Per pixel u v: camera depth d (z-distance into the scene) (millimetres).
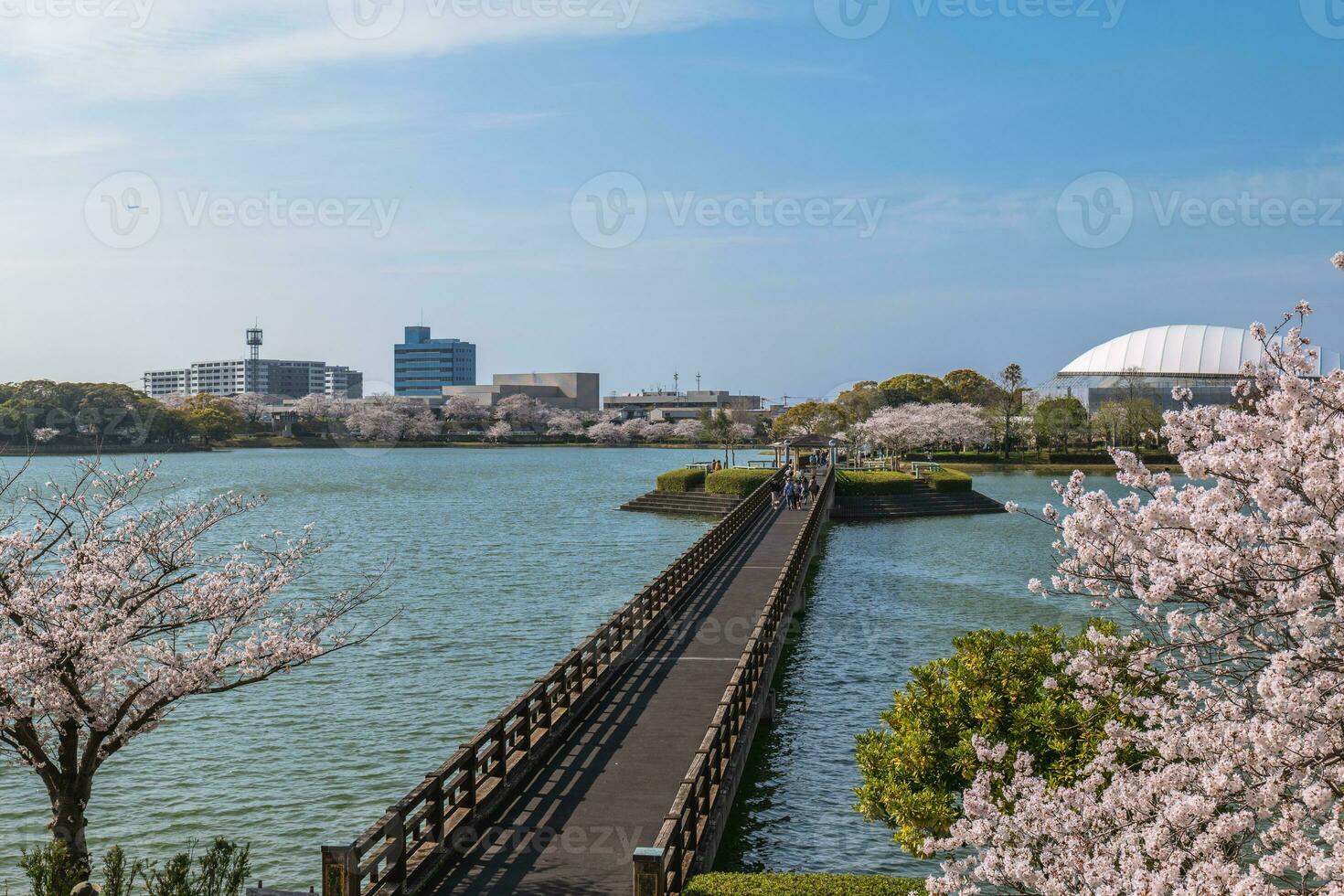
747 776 22359
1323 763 8812
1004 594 44875
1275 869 8492
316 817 20406
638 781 17922
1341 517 8711
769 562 43812
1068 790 11508
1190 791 10047
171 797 21344
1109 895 9609
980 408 144500
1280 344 10633
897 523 77438
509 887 13859
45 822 20391
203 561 19656
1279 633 10000
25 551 16062
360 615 39062
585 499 99312
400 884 13359
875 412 155750
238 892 13031
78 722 15430
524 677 30328
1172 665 11273
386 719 26328
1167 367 157000
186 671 16531
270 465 157875
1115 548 10797
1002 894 13172
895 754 17266
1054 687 13367
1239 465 9797
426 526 74625
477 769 16703
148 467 19141
